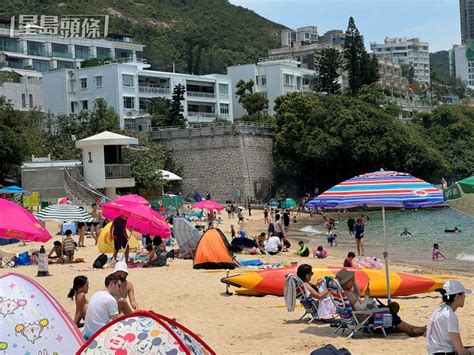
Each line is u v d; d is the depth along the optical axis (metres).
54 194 49.41
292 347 11.59
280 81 107.50
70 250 25.42
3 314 8.43
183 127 79.44
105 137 53.25
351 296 12.43
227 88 103.88
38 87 89.56
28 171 49.97
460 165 101.81
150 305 16.22
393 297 16.45
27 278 8.73
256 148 77.56
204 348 7.23
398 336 12.18
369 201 12.35
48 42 117.75
